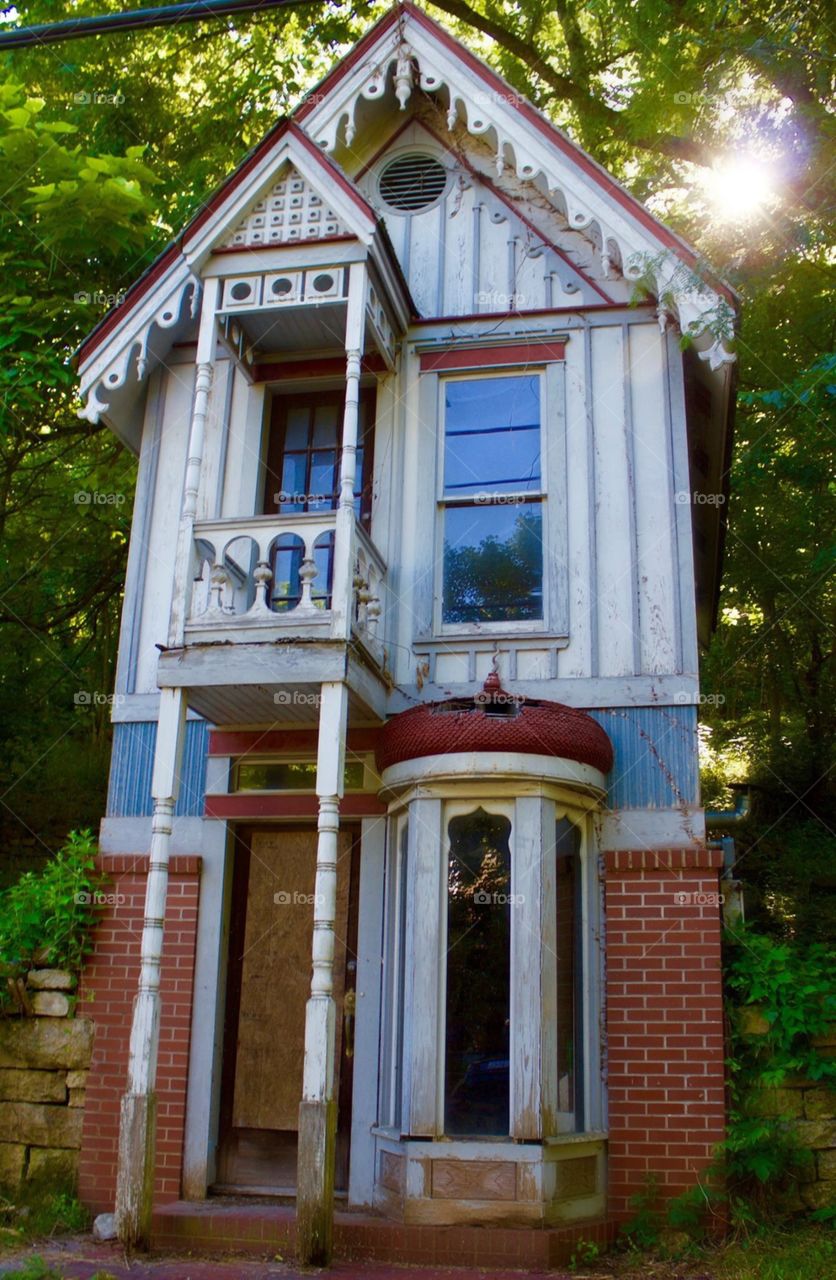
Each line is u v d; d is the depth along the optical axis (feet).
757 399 31.14
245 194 27.76
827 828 39.83
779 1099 23.53
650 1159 23.38
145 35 47.19
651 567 27.45
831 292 39.22
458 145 31.91
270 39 48.85
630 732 26.32
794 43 33.81
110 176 37.63
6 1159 25.86
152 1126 22.50
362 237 26.86
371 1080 25.49
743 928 25.43
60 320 38.29
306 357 30.94
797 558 46.19
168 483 30.60
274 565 29.76
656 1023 24.12
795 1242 21.26
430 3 48.70
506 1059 23.18
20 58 44.75
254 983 27.32
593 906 25.07
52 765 44.73
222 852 27.55
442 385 30.17
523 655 27.45
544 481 28.68
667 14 36.96
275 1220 22.88
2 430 37.76
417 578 28.55
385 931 26.21
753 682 50.49
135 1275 20.25
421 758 24.71
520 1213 22.09
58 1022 26.63
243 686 24.54
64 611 49.55
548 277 30.40
